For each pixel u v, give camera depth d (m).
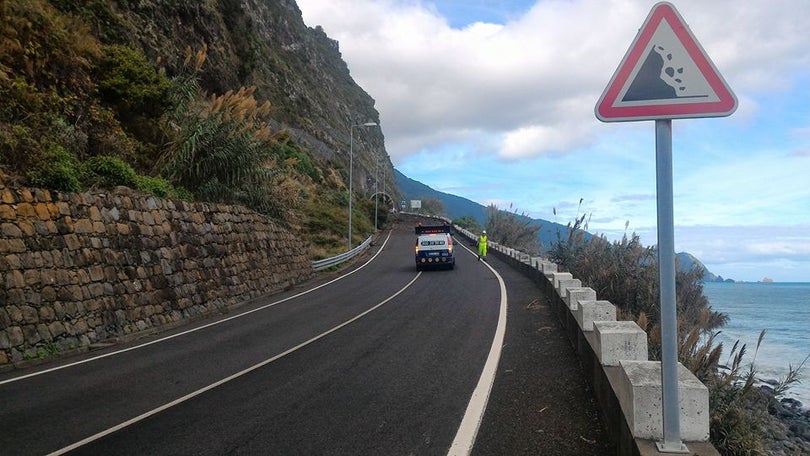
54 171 12.60
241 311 17.16
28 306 10.63
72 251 12.31
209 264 18.36
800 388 15.74
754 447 6.10
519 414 5.93
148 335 13.29
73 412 6.55
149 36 32.09
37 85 16.58
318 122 98.25
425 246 28.69
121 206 14.71
